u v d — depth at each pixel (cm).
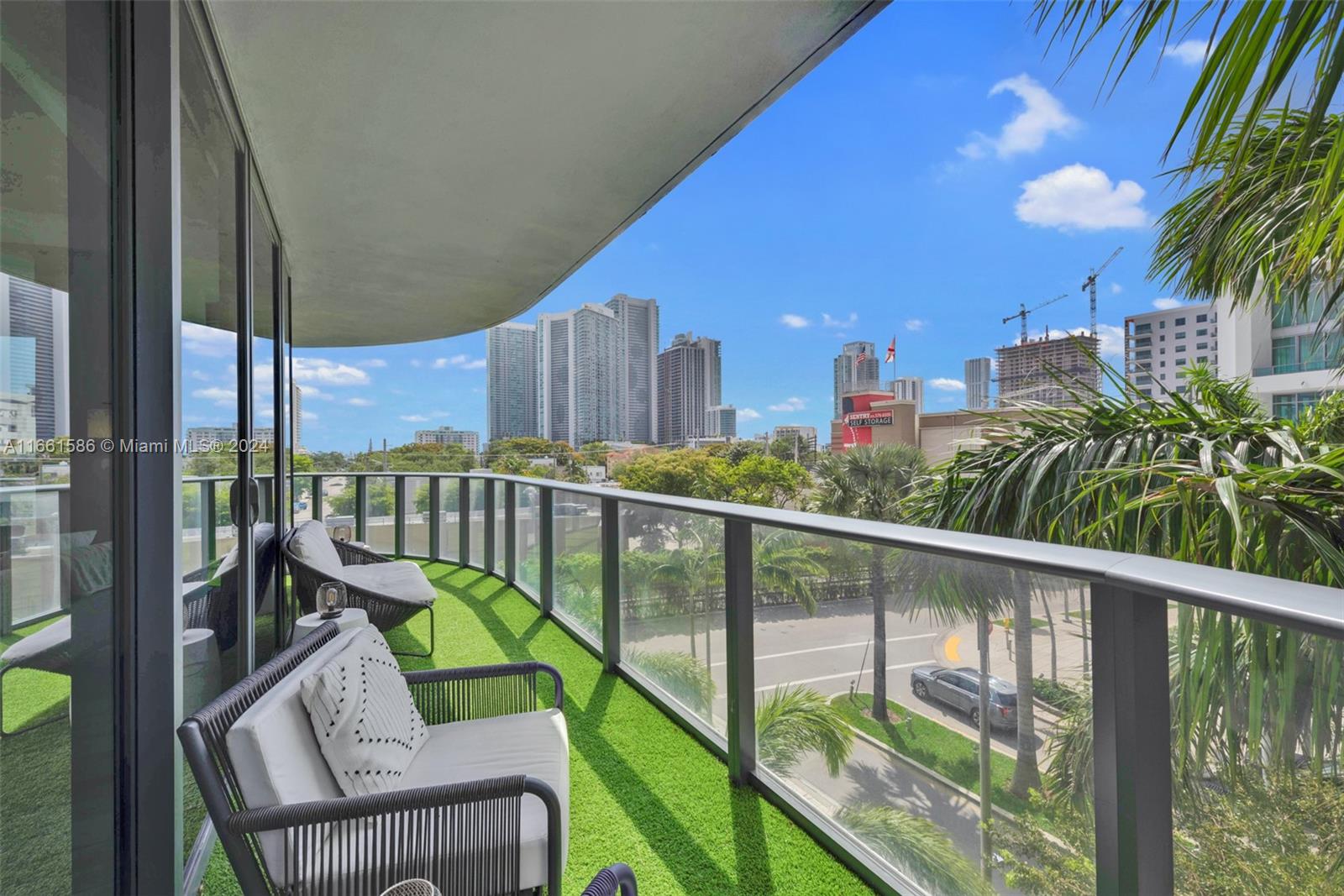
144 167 133
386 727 160
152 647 132
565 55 222
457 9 198
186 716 163
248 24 203
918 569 166
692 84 241
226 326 227
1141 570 109
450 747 177
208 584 197
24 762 98
